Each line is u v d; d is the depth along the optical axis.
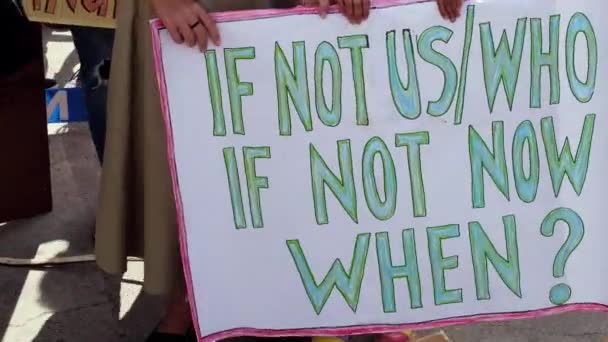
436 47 1.75
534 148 1.80
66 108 2.86
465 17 1.73
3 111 2.62
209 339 1.91
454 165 1.81
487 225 1.84
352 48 1.75
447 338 2.27
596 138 1.80
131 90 1.91
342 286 1.87
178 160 1.81
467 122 1.79
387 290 1.88
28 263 2.55
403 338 2.21
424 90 1.77
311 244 1.85
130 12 1.86
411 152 1.80
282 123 1.79
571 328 2.35
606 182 1.82
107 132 1.96
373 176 1.82
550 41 1.75
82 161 3.16
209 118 1.79
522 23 1.74
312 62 1.75
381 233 1.84
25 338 2.27
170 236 1.96
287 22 1.73
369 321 1.89
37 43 2.62
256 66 1.76
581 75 1.77
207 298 1.88
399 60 1.75
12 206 2.74
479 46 1.75
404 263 1.86
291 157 1.81
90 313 2.38
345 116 1.78
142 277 2.54
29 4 2.29
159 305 2.41
